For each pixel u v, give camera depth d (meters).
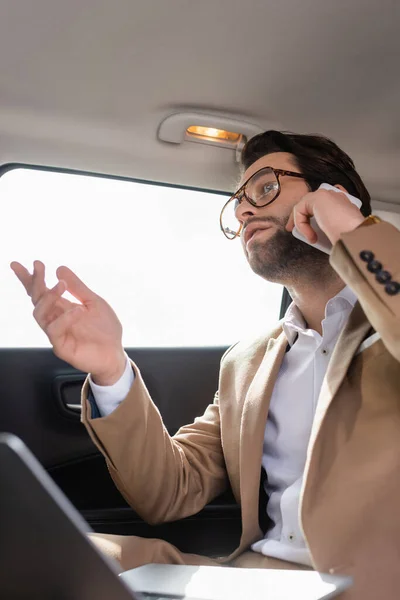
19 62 1.59
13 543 0.57
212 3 1.44
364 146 2.06
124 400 1.39
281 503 1.36
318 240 1.26
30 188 1.88
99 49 1.57
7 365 1.87
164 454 1.48
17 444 0.56
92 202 1.95
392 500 1.08
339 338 1.29
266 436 1.50
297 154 1.62
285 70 1.70
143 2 1.43
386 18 1.52
